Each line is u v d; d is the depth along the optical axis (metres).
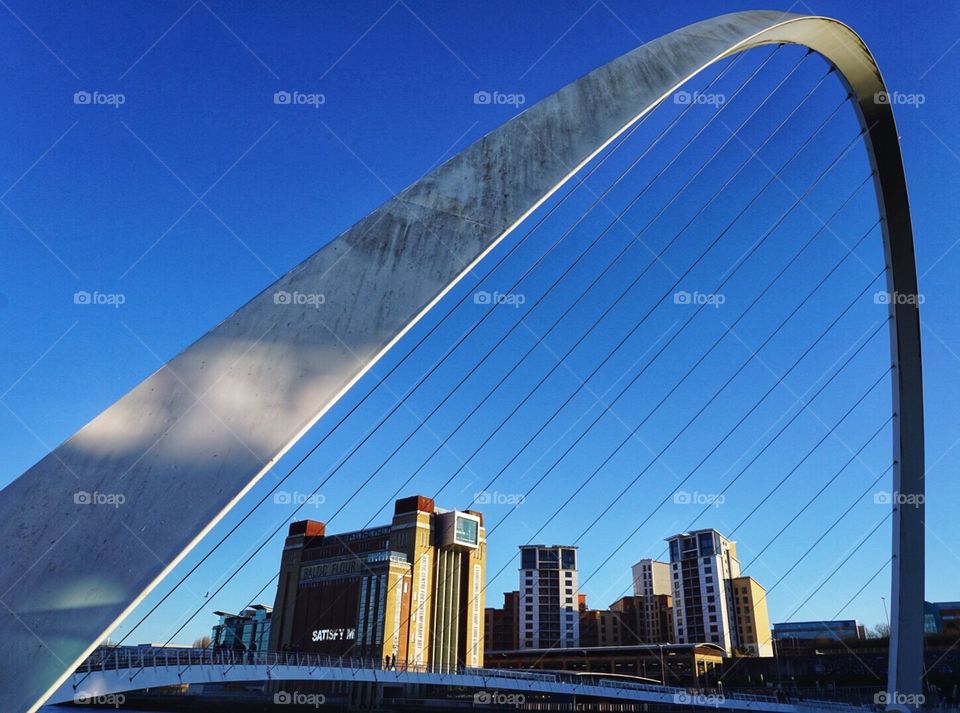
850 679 62.50
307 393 5.41
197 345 5.70
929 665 50.38
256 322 5.88
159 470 4.88
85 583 4.34
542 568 127.12
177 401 5.30
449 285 6.61
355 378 5.66
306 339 5.80
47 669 4.02
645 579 138.12
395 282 6.41
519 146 8.12
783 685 65.19
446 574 86.88
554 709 48.00
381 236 6.73
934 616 76.19
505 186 7.66
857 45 18.16
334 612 83.00
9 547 4.46
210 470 4.90
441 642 83.00
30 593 4.27
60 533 4.55
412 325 6.25
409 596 81.62
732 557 119.12
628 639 119.94
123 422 5.16
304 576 88.50
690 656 76.25
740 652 106.88
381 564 81.50
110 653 19.89
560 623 122.88
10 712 3.87
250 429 5.14
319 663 32.44
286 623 86.56
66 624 4.17
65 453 4.96
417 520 85.88
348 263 6.43
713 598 109.56
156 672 20.50
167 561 4.48
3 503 4.68
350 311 6.09
